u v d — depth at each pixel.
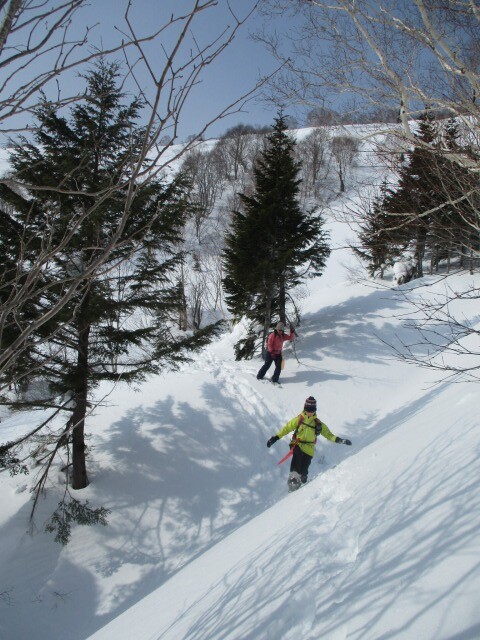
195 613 2.99
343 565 2.32
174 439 8.66
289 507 4.42
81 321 6.14
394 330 12.02
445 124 3.36
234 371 11.02
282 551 3.02
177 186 6.97
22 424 10.73
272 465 8.23
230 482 7.87
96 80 6.36
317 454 8.30
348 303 14.52
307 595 2.14
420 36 2.91
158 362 7.86
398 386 10.19
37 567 6.37
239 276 11.52
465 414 3.79
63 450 8.44
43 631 5.65
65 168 5.51
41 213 5.61
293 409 9.56
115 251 6.19
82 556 6.57
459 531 1.89
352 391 10.09
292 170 11.31
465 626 1.31
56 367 7.08
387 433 5.92
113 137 6.30
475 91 2.89
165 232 7.02
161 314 7.75
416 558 1.91
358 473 4.01
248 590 2.73
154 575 6.32
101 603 5.98
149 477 7.89
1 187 5.68
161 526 7.09
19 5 1.14
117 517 7.16
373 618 1.65
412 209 3.38
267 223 11.34
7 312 1.48
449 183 3.22
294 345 11.75
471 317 11.22
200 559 4.90
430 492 2.53
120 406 9.77
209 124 1.42
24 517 7.05
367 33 2.88
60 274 5.27
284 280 11.94
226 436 8.77
